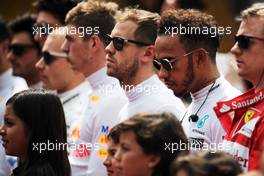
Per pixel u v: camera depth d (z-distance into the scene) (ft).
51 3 78.18
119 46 59.31
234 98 52.42
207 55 54.95
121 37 59.21
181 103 58.70
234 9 85.46
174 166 41.06
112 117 61.77
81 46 64.69
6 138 56.95
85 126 63.10
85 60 64.59
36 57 81.87
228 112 52.60
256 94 51.75
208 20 55.31
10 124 56.80
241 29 52.60
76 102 70.49
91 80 64.34
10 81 79.15
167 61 54.95
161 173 46.88
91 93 63.82
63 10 78.02
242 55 52.44
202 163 39.99
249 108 51.85
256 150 50.37
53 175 55.62
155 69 59.36
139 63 59.21
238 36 52.60
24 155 56.90
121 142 47.39
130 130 47.11
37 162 55.88
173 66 55.01
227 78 70.23
